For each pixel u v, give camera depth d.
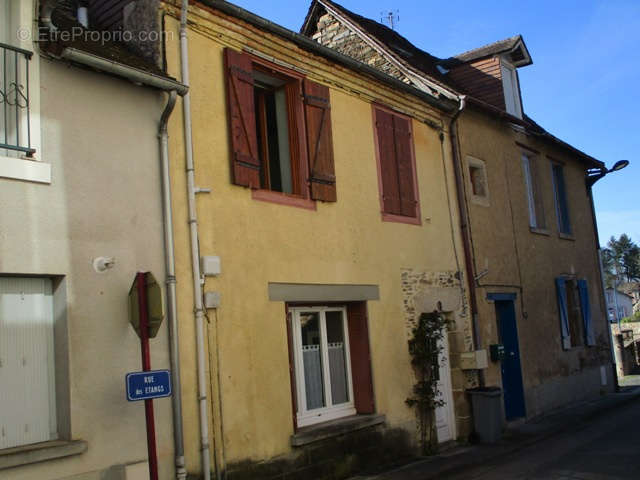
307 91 8.26
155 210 6.20
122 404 5.64
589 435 10.23
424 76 11.12
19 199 5.23
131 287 5.54
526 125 13.18
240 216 7.10
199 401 6.28
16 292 5.32
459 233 10.90
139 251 6.00
